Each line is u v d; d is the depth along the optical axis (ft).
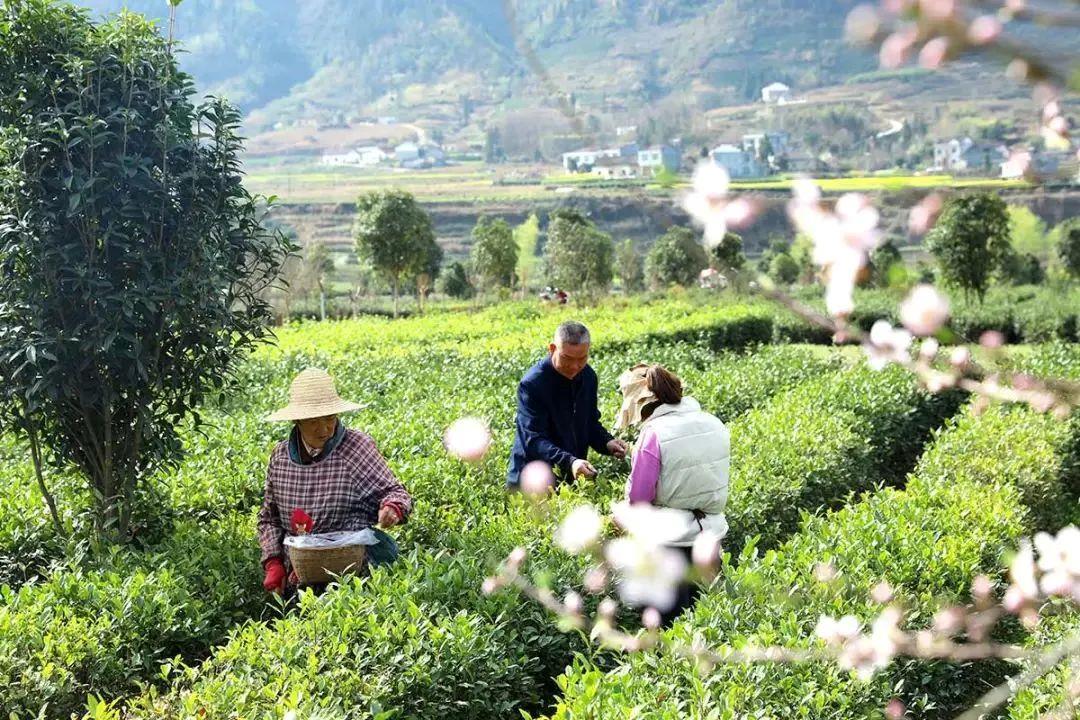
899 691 14.76
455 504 23.62
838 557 18.34
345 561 17.88
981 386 6.26
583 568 17.70
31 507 24.11
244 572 20.61
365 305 145.89
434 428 31.01
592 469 21.31
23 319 20.79
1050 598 14.51
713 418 17.53
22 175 20.33
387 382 44.73
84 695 16.30
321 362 50.98
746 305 69.15
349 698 14.24
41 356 20.61
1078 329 78.28
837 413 33.42
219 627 19.22
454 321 79.71
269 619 20.06
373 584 16.96
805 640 14.47
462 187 589.73
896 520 20.90
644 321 66.85
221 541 22.22
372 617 15.39
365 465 18.53
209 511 25.08
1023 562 6.07
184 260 21.85
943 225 84.07
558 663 17.76
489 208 450.71
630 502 17.17
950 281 85.30
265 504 18.93
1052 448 29.09
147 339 22.11
